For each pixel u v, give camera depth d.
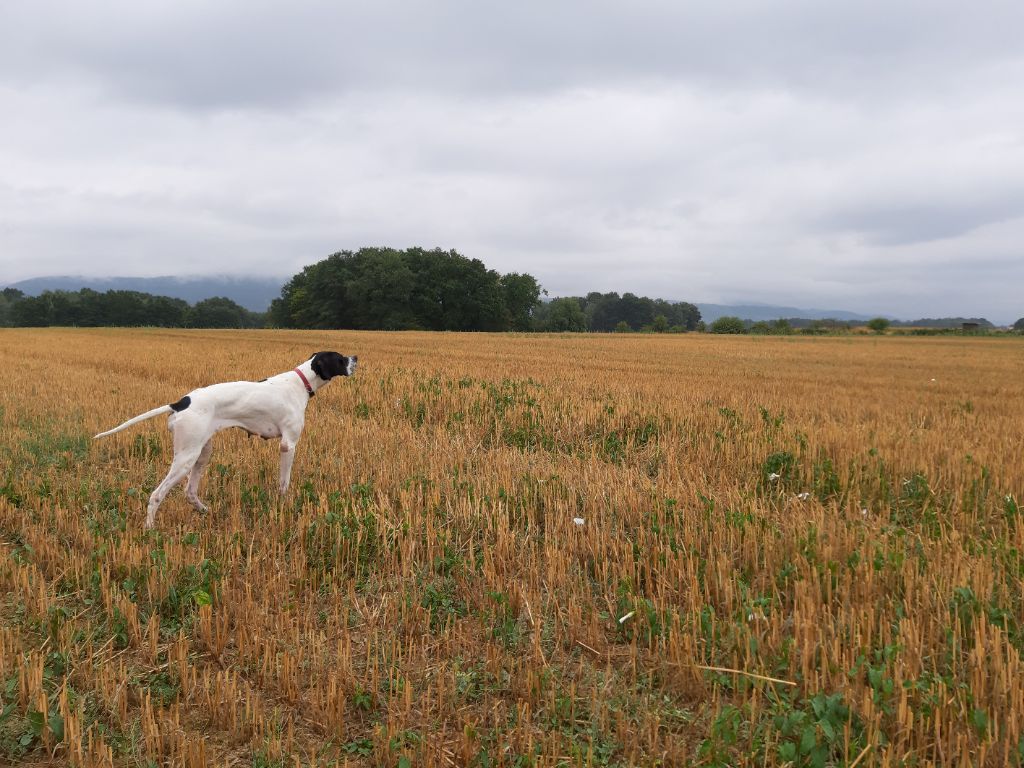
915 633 3.69
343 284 98.75
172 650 3.81
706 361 26.00
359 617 4.30
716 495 6.34
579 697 3.46
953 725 3.05
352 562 5.04
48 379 14.98
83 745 3.07
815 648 3.53
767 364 25.23
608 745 3.11
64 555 4.91
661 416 9.91
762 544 5.06
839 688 3.34
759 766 2.98
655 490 6.27
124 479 6.82
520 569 4.89
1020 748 2.84
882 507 6.43
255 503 6.22
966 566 4.41
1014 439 9.27
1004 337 68.69
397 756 3.00
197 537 5.23
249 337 45.75
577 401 11.15
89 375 15.95
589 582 4.68
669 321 171.62
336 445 8.27
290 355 23.25
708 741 2.93
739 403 11.95
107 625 4.04
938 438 8.77
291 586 4.67
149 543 5.13
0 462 7.46
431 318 97.50
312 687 3.49
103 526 5.53
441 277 96.94
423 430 9.48
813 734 2.87
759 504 6.23
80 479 6.80
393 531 5.29
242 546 5.23
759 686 3.36
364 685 3.54
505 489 6.31
